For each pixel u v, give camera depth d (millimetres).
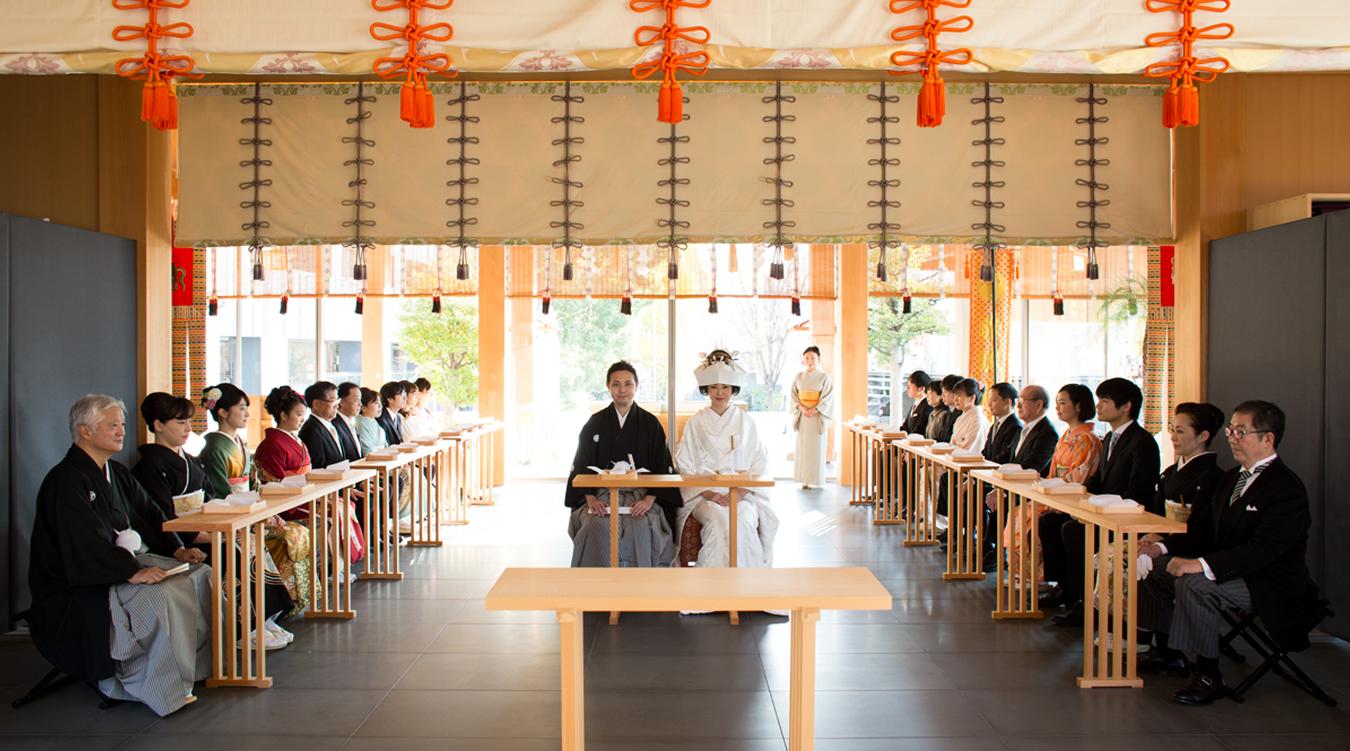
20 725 3428
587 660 4168
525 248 9586
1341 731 3373
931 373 9789
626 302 6496
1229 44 2861
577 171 5293
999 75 5297
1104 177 5336
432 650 4297
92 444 3605
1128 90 5336
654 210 5281
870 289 9609
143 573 3520
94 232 4961
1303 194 5133
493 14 2836
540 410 9898
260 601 3867
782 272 5340
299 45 2832
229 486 4594
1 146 5273
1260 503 3631
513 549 6605
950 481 5801
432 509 7539
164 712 3506
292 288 9062
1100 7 2854
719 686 3840
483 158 5297
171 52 2840
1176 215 5340
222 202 5316
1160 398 8672
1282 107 5137
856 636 4527
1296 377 4480
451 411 9812
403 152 5301
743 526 5047
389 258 9359
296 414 5168
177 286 7355
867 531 7262
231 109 5305
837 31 2840
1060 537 4930
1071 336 9242
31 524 4555
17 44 2820
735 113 5273
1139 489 4543
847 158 5281
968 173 5297
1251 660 4168
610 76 5297
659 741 3289
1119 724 3439
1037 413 5680
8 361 4402
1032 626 4703
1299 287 4445
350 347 9680
